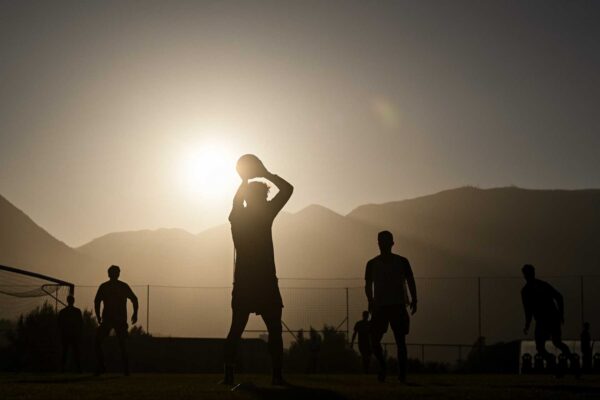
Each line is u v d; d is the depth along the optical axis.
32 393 7.65
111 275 15.32
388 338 53.62
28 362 25.84
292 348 32.78
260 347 30.44
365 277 11.53
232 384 9.46
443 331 69.56
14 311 30.42
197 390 8.22
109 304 15.17
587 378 13.74
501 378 13.18
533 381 11.69
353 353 32.25
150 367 28.16
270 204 9.45
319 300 37.25
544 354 14.20
